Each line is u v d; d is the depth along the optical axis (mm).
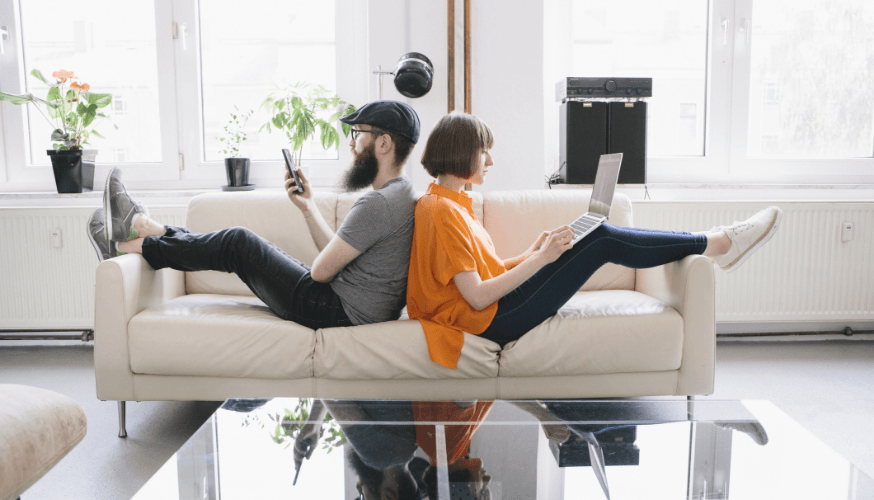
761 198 3004
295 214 2242
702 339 1737
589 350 1685
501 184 2859
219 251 1781
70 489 1528
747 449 1076
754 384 2299
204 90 3051
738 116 3018
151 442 1818
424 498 900
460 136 1604
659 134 3092
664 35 3037
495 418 1136
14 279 2811
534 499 896
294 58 3033
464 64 2748
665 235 1749
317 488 924
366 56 2980
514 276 1537
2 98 2723
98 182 3057
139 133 3068
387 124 1651
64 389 2283
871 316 2869
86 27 2996
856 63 3002
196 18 2971
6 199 2922
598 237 1674
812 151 3064
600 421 1140
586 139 2703
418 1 2785
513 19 2779
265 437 1073
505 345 1712
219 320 1707
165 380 1731
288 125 2801
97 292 1709
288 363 1669
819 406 2062
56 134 2857
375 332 1660
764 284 2846
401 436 1091
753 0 2961
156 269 1897
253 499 882
